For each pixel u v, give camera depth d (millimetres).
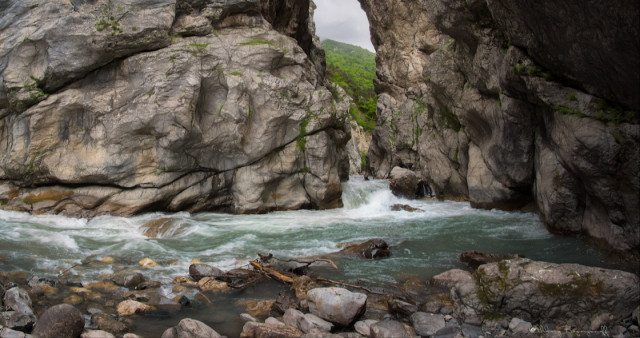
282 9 20453
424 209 14672
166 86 12016
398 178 17188
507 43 11672
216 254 8625
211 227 11102
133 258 8156
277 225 11625
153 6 12422
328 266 7879
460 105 15422
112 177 11836
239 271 7207
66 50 11766
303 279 6520
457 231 10891
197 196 12852
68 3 12070
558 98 8305
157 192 12188
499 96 11719
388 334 4953
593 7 5812
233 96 12820
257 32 14102
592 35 6320
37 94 11781
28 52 11922
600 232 8367
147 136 12086
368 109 47500
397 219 12758
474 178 14625
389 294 6465
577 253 8336
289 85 13867
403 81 28297
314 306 5492
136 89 12008
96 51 11844
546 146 10406
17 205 11672
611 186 7340
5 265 7250
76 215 11539
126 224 11109
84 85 12133
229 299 6254
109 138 11844
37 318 5113
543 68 8711
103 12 11969
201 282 6742
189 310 5832
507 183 12875
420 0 26828
